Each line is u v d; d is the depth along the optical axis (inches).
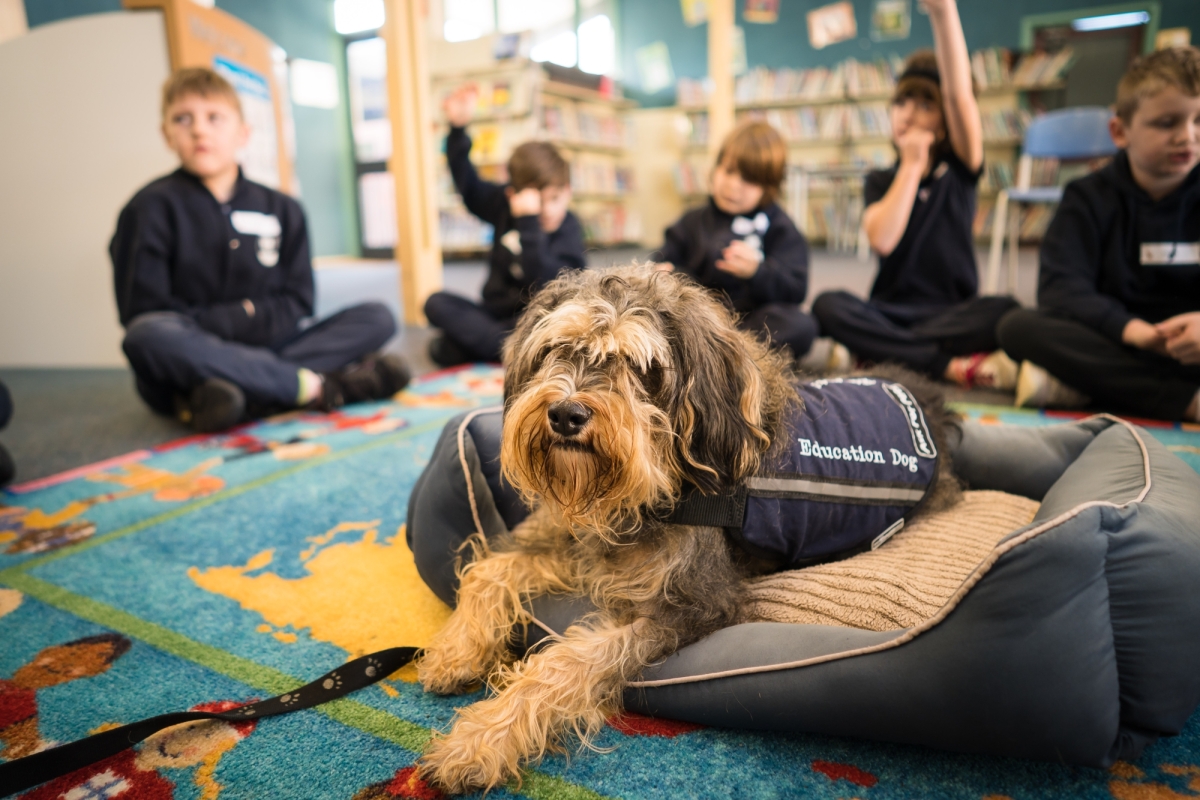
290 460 103.0
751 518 53.3
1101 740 41.5
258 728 49.2
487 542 61.8
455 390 144.5
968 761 45.4
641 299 51.5
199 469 99.7
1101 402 119.7
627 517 53.2
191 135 128.6
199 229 131.1
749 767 45.3
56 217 166.1
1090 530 41.4
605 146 460.4
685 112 483.2
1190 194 114.1
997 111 411.2
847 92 444.1
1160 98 106.5
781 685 45.7
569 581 56.3
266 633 60.7
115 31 156.6
